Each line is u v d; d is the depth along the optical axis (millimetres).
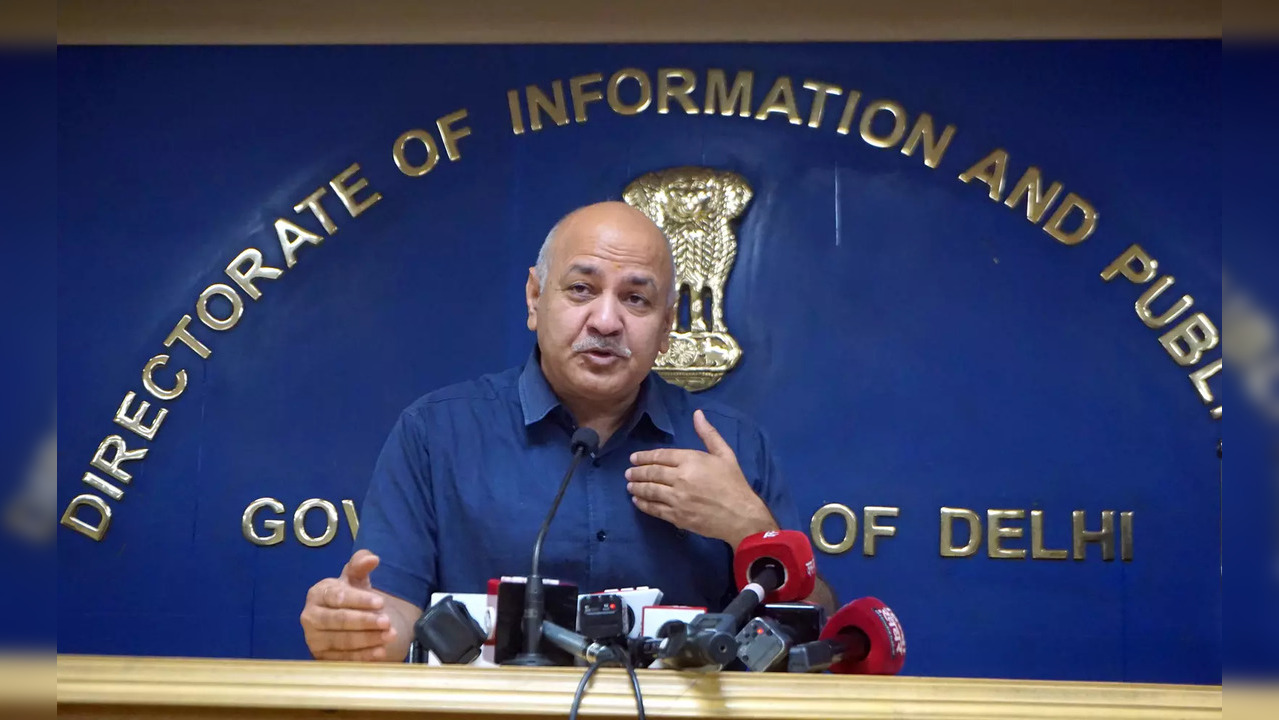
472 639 1824
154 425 3725
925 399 3693
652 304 2484
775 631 1705
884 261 3750
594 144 3828
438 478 2500
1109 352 3691
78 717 1543
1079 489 3641
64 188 3812
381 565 2412
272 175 3844
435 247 3811
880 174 3781
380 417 3748
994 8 3820
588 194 3809
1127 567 3602
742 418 2744
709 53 3854
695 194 3771
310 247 3812
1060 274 3727
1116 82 3787
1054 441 3668
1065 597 3596
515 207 3818
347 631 1896
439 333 3779
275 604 3654
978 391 3693
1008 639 3580
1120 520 3621
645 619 1843
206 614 3643
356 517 3695
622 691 1533
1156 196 3736
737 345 3715
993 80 3809
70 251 3795
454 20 3891
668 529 2477
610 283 2455
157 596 3648
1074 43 3811
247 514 3689
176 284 3797
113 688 1528
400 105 3863
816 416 3691
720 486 2387
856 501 3656
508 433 2541
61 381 3730
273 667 1549
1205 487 3627
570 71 3861
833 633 1905
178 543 3678
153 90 3865
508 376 2648
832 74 3830
